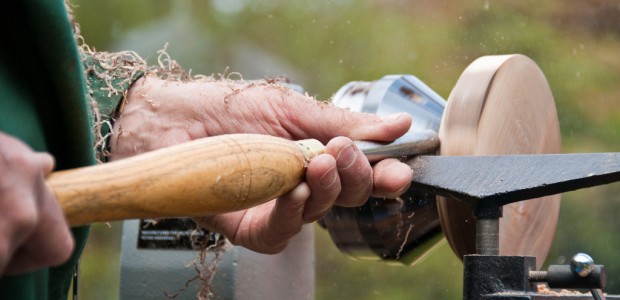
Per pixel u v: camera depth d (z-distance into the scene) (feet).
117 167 3.08
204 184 3.32
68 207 2.90
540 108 5.70
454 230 5.28
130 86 5.52
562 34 18.45
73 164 3.79
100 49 21.18
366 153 4.87
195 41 21.01
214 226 5.34
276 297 6.19
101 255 18.25
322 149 4.42
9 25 3.43
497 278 4.10
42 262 2.73
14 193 2.51
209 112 5.38
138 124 5.42
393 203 5.66
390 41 20.39
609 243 16.74
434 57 19.49
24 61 3.54
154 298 6.10
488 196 4.43
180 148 3.32
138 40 20.79
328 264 17.78
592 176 4.26
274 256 6.19
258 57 21.26
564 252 16.88
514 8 18.65
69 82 3.54
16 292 3.50
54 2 3.38
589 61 18.22
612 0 18.10
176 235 6.08
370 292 17.88
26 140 3.48
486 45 18.85
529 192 4.37
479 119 5.27
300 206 4.34
